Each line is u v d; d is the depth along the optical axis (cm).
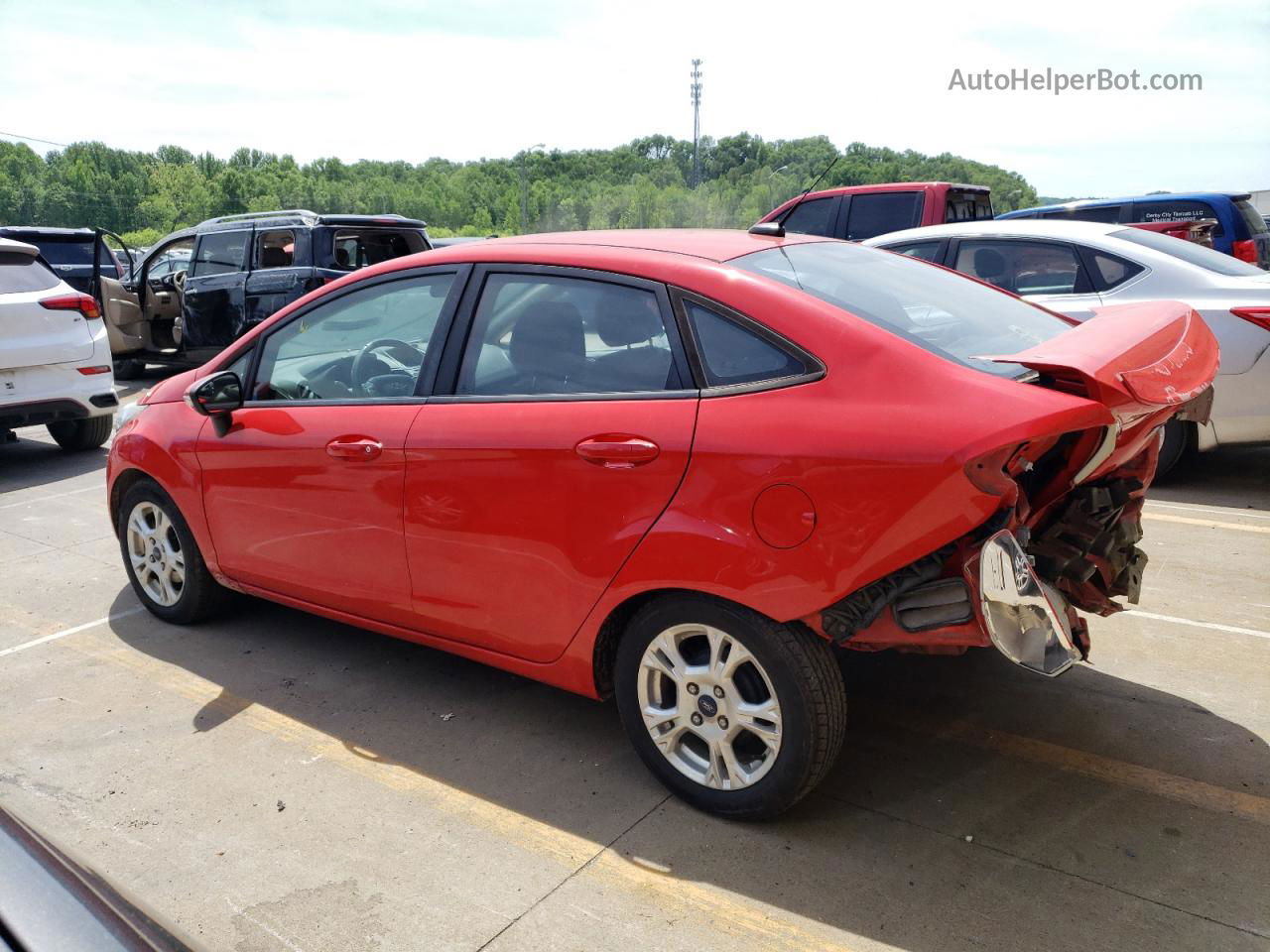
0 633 449
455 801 301
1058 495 268
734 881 258
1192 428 597
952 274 362
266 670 398
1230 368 566
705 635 276
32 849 128
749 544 257
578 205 16250
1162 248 629
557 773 315
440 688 378
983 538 239
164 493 427
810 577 249
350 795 306
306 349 372
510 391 310
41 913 116
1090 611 315
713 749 280
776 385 262
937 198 1018
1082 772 302
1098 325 303
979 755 314
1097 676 364
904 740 325
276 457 366
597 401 288
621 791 303
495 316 319
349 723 353
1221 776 297
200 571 430
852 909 245
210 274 1072
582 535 287
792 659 259
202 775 320
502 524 304
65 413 774
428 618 337
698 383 274
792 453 250
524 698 368
